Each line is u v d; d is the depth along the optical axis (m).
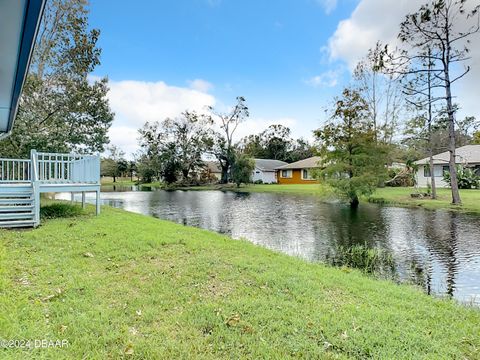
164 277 3.70
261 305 2.94
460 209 12.27
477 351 2.26
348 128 14.66
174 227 7.22
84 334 2.37
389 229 9.01
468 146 23.52
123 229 6.39
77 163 8.33
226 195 22.69
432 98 15.30
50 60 13.59
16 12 2.58
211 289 3.36
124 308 2.85
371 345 2.29
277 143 50.09
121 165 47.25
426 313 2.95
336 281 3.81
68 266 4.00
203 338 2.36
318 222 10.35
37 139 12.41
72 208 9.21
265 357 2.13
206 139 35.59
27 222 6.45
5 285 3.23
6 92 4.91
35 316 2.61
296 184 33.75
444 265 5.64
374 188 14.66
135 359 2.09
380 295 3.41
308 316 2.73
